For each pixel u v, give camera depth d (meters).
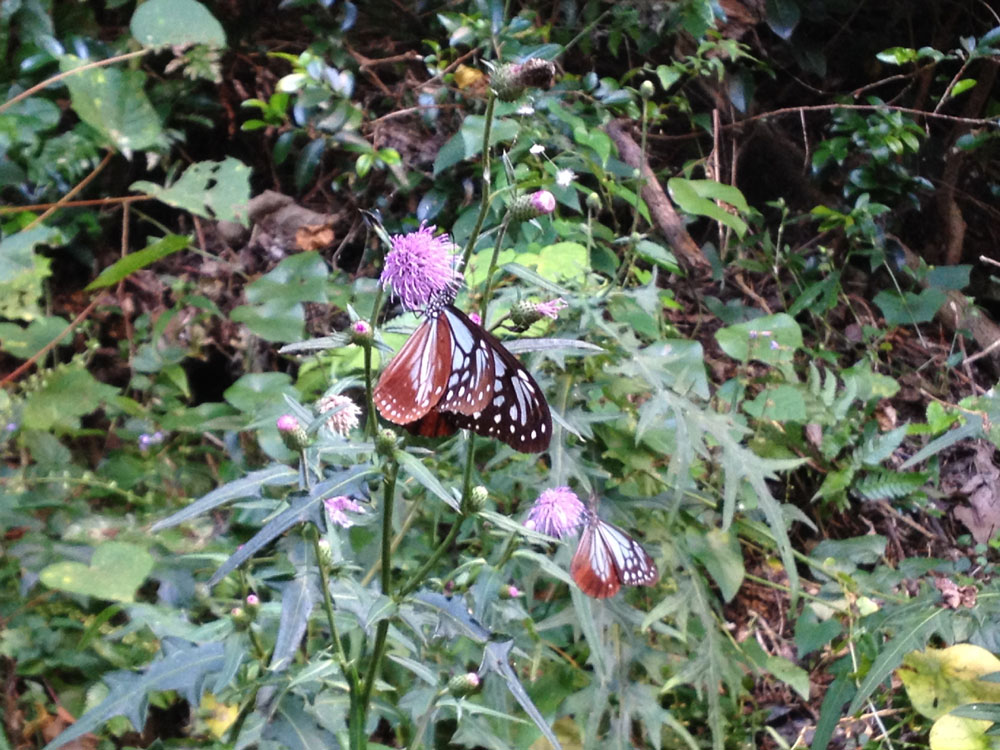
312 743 0.42
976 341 0.97
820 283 0.94
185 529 0.61
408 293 0.36
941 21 1.11
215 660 0.43
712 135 1.02
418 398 0.36
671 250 0.94
